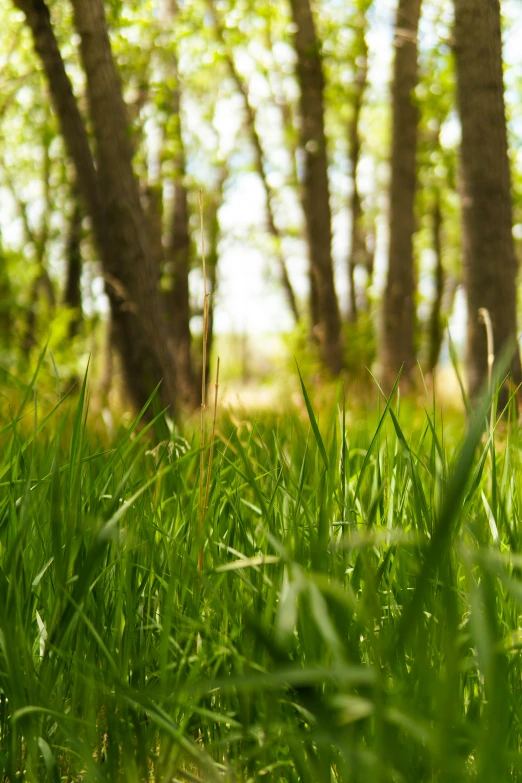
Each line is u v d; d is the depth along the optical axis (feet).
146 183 35.76
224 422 9.14
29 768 3.49
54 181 52.95
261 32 44.78
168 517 5.73
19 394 10.87
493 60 17.71
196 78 50.62
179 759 3.54
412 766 3.13
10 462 4.97
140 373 20.99
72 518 4.21
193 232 50.70
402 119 37.47
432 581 3.82
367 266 72.84
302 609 3.42
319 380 34.78
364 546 2.90
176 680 3.81
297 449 7.21
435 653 3.54
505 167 17.85
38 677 3.91
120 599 4.27
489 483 6.57
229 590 4.70
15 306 30.07
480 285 17.52
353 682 3.20
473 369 17.24
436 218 62.18
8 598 4.04
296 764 3.30
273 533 4.50
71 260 47.60
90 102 20.66
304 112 38.99
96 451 6.69
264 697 3.78
